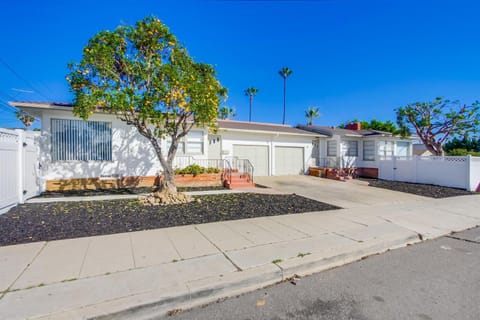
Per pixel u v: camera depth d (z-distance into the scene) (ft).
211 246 14.19
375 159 59.57
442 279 11.44
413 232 17.80
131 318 8.71
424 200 31.24
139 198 27.32
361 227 18.63
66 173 33.63
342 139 62.39
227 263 12.05
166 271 11.12
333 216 21.86
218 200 27.78
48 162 32.63
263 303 9.58
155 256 12.68
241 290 10.52
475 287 10.71
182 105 23.56
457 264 13.17
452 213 24.44
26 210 21.70
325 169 56.39
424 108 53.06
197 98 23.73
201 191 34.12
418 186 43.83
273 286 10.90
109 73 23.13
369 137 61.62
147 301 8.98
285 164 59.31
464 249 15.49
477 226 20.54
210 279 10.51
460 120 50.01
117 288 9.66
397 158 52.65
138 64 23.56
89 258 12.32
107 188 35.29
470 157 40.24
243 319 8.61
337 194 34.65
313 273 12.12
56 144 33.14
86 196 28.84
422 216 22.90
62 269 11.13
